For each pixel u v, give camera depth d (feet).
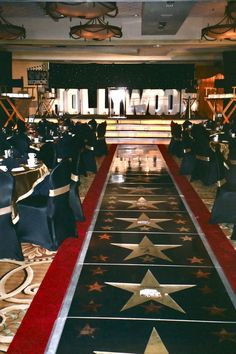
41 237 13.57
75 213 16.69
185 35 41.19
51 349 8.48
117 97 72.23
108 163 32.22
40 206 13.50
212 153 23.12
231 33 27.91
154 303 10.34
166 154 37.42
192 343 8.70
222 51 49.34
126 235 15.28
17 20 40.75
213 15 39.19
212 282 11.46
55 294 10.76
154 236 15.17
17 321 9.51
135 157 35.63
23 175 13.91
